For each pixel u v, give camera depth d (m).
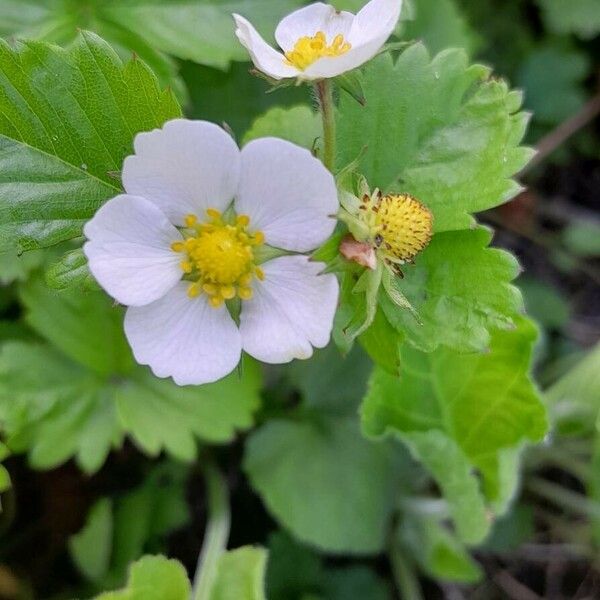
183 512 0.08
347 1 0.07
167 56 0.07
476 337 0.05
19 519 0.08
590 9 0.10
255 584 0.06
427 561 0.08
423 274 0.05
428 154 0.05
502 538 0.09
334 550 0.08
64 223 0.05
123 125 0.05
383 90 0.05
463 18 0.09
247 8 0.07
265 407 0.08
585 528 0.09
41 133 0.05
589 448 0.09
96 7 0.07
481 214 0.11
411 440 0.07
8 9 0.07
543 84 0.10
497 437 0.07
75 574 0.08
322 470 0.08
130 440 0.08
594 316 0.11
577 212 0.11
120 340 0.07
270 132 0.06
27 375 0.07
